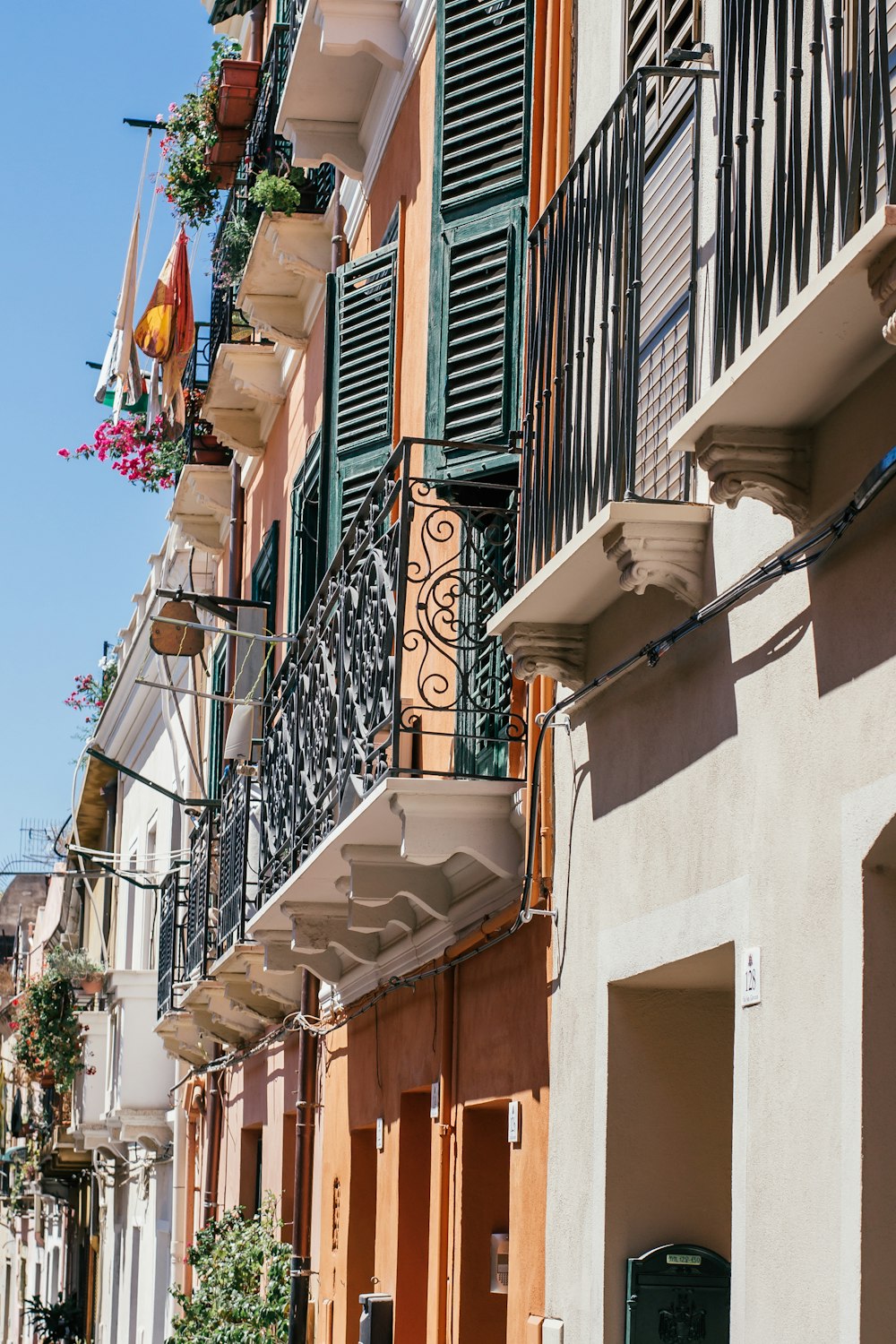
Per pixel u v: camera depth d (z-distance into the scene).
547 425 7.60
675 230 7.07
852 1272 4.83
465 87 9.80
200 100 18.50
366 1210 13.49
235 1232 16.30
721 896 6.11
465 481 9.02
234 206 17.36
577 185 7.28
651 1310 6.98
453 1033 10.16
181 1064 24.67
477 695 9.47
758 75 5.34
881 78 4.42
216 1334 15.32
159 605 24.28
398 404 12.13
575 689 7.84
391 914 10.89
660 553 6.38
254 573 18.64
